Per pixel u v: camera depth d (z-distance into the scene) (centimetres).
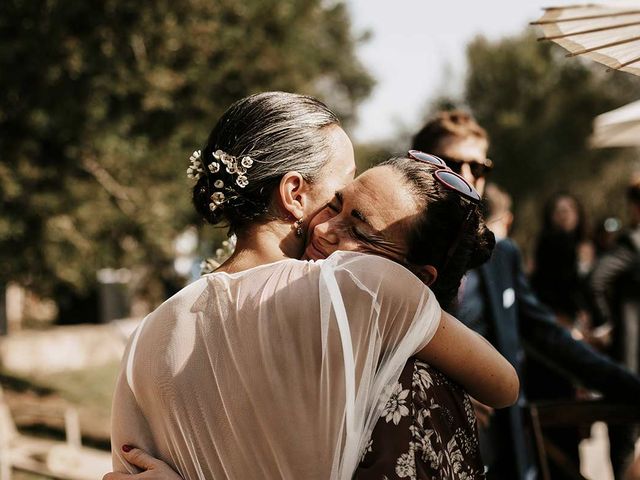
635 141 545
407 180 158
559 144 2958
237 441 150
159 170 888
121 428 164
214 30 854
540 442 277
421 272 160
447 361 153
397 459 142
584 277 559
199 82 877
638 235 540
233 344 151
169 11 816
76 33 767
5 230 764
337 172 169
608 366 277
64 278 853
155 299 1283
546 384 425
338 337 145
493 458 267
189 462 155
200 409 153
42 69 742
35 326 1644
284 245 166
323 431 145
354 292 147
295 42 995
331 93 2603
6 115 766
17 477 613
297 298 149
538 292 545
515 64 2984
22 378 1166
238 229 169
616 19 186
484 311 269
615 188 2928
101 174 867
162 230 875
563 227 552
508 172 2948
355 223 159
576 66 3020
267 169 165
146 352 159
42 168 817
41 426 843
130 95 837
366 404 145
